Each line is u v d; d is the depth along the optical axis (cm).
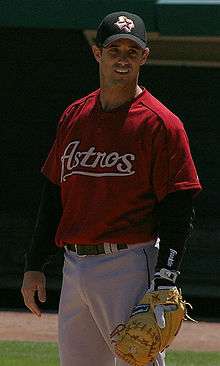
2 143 5262
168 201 1241
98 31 1289
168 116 1259
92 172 1273
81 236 1275
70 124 1321
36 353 2694
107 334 1285
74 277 1294
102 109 1290
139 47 1256
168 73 5175
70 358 1327
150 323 1173
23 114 5244
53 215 1391
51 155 1377
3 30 5150
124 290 1262
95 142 1278
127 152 1254
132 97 1276
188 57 4909
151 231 1275
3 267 4941
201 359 2662
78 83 5197
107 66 1268
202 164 5188
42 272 1398
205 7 3675
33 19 3794
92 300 1281
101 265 1269
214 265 4888
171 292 1198
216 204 5159
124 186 1253
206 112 5181
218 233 4953
